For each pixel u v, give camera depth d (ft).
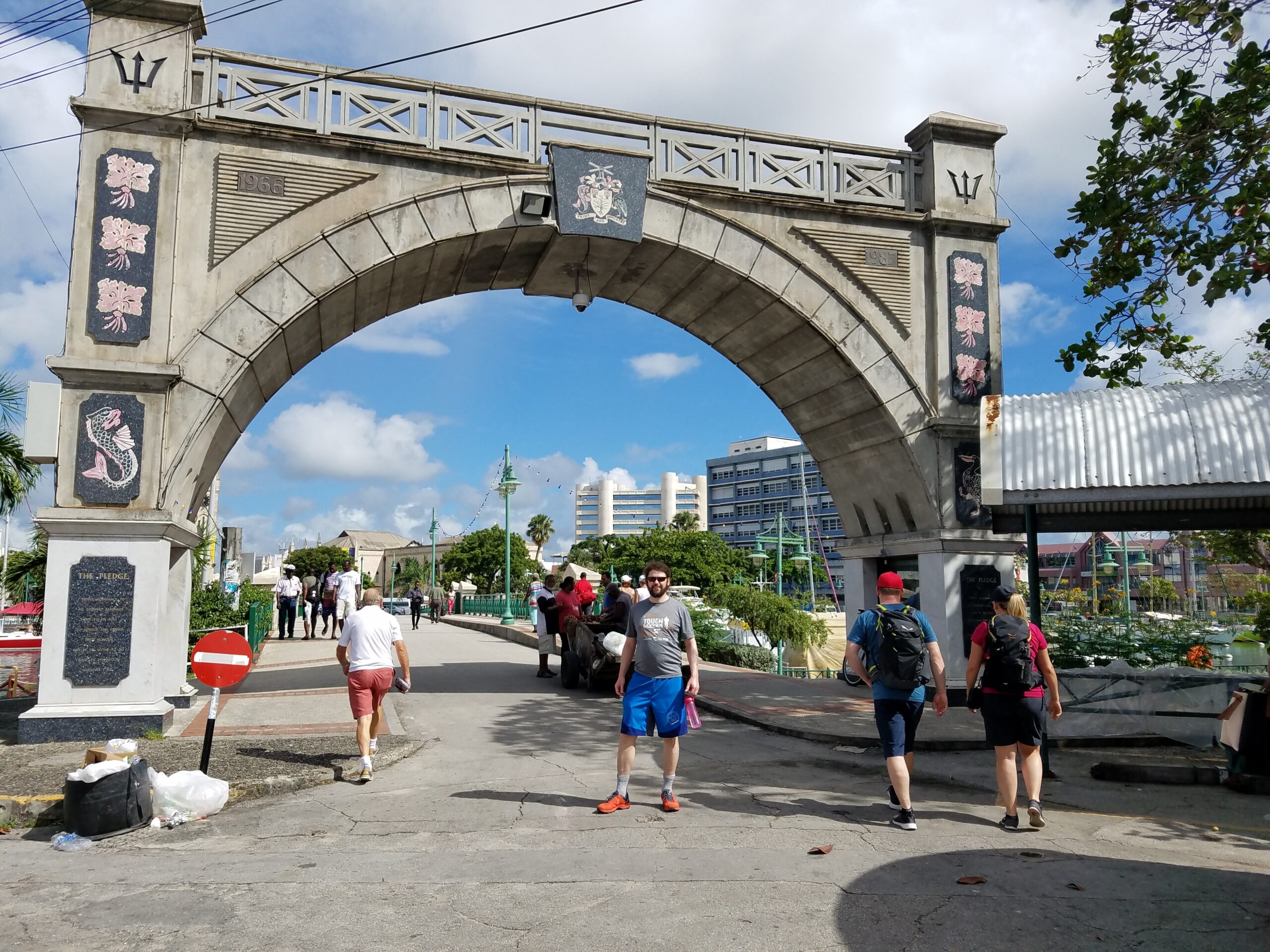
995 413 30.07
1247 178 30.63
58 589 31.19
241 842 19.99
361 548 475.72
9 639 43.29
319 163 36.40
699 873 17.42
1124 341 35.17
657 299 47.01
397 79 37.50
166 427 33.32
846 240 43.55
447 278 42.73
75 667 30.99
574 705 41.16
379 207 36.83
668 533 288.30
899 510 46.19
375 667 26.14
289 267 35.55
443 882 16.93
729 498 495.00
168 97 34.53
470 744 31.55
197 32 35.76
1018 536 43.52
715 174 41.91
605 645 42.78
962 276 44.83
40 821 21.58
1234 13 29.53
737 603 109.81
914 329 44.21
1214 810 23.36
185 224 34.73
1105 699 32.71
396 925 14.79
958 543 43.01
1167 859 18.67
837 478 51.01
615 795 22.56
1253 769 25.71
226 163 35.32
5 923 14.90
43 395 32.45
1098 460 28.60
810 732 33.32
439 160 37.81
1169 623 53.36
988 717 21.56
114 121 34.14
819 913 15.33
